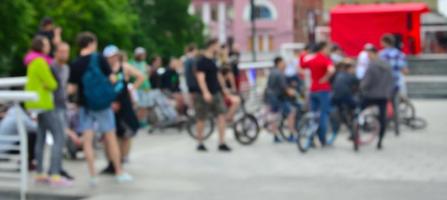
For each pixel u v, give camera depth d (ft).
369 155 57.31
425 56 168.14
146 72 77.20
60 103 44.06
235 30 355.77
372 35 167.12
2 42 174.19
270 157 56.39
